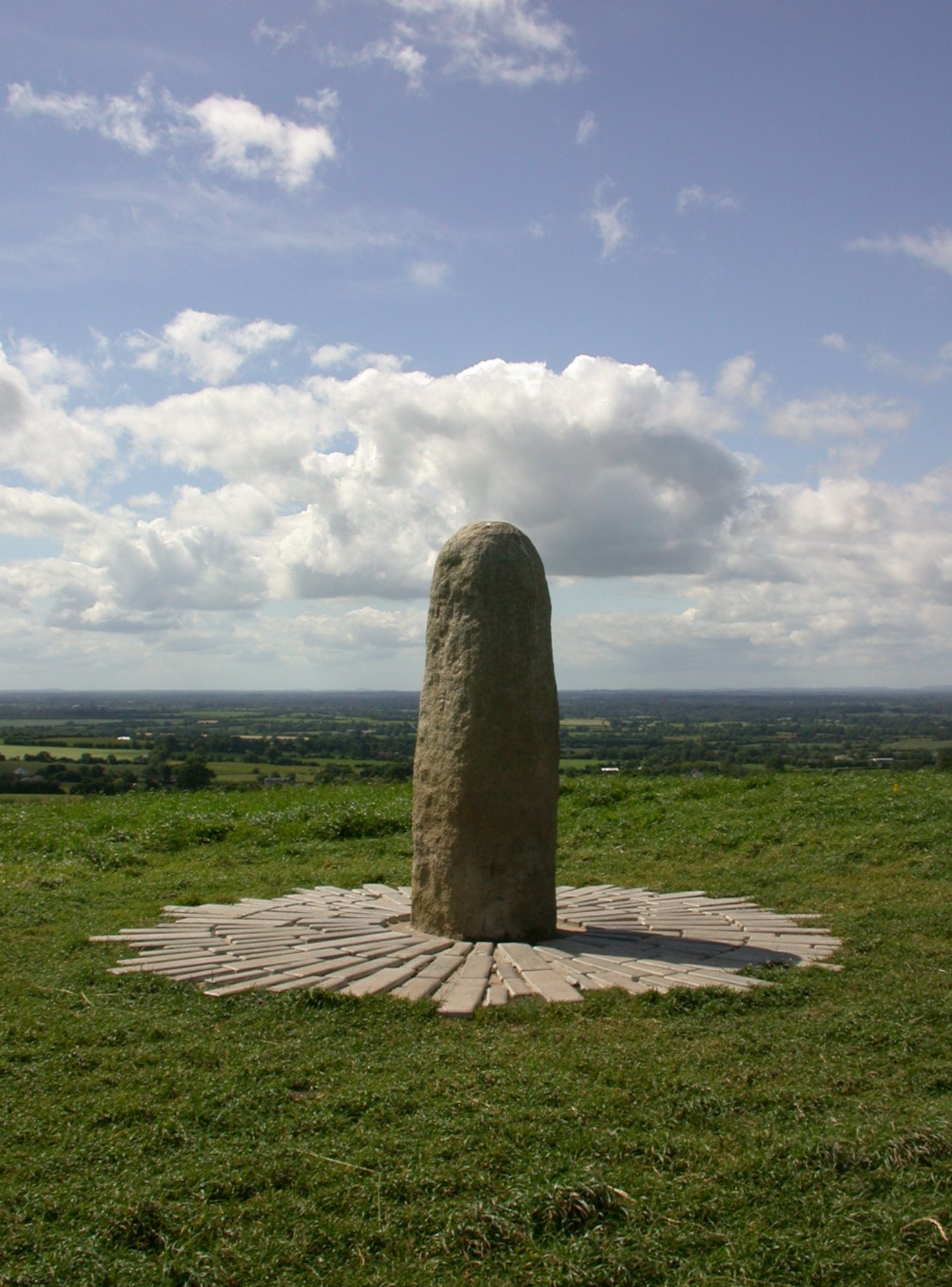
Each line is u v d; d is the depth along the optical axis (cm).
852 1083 469
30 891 1041
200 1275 325
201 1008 607
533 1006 602
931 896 916
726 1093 457
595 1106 441
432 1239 343
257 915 878
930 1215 347
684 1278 323
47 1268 328
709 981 649
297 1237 346
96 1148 413
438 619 802
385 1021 577
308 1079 488
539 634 788
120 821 1579
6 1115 448
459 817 762
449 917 766
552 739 788
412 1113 442
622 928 816
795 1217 354
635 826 1367
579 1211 355
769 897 948
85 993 641
